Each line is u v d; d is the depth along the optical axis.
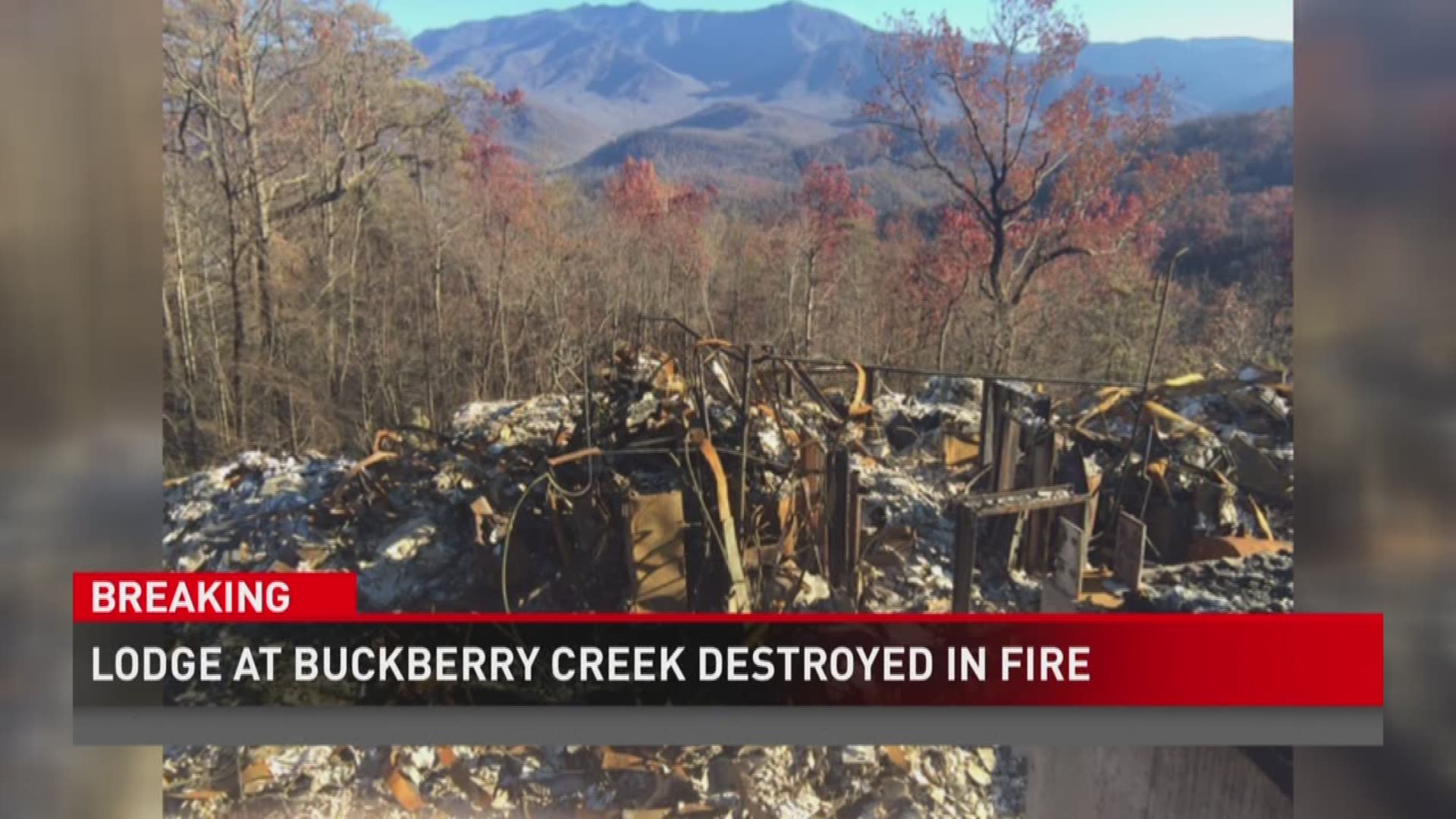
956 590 2.57
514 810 2.35
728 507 2.59
